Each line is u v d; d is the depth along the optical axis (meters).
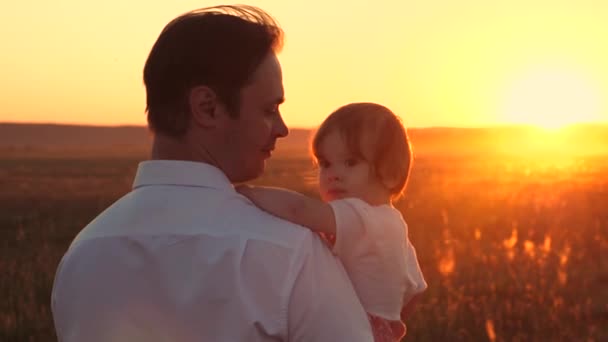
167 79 2.04
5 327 8.99
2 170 62.25
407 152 2.61
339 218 2.27
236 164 2.11
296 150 149.62
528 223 20.69
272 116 2.12
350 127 2.55
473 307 9.88
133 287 1.95
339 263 2.08
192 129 2.06
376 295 2.36
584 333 9.12
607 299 10.91
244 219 1.97
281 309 1.89
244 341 1.88
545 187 38.19
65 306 2.04
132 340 1.95
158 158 2.11
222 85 2.03
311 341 1.93
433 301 10.09
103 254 1.99
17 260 14.98
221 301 1.89
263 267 1.90
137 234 1.97
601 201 27.88
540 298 10.62
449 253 14.07
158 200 2.01
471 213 23.64
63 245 18.52
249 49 2.04
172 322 1.92
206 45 2.02
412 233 18.17
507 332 9.08
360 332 1.98
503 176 51.53
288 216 2.16
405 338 8.48
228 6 2.14
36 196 33.97
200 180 2.02
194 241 1.94
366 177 2.56
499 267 13.04
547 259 13.95
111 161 86.88
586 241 16.92
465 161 90.12
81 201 31.72
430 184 40.97
